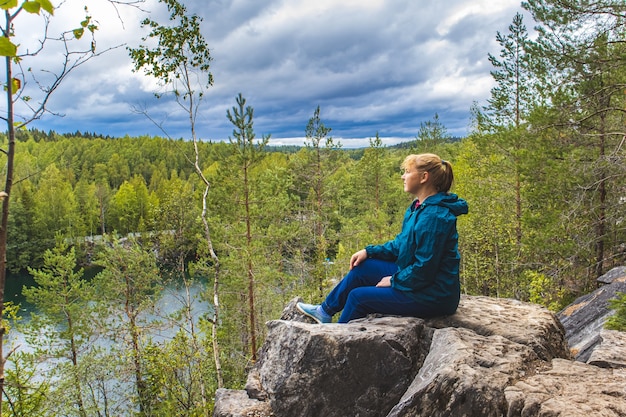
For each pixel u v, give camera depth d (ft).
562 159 39.09
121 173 297.94
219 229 46.29
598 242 42.45
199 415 41.88
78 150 330.95
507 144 49.62
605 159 35.12
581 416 6.45
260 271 49.96
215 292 32.68
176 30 28.37
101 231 215.72
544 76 40.06
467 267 72.13
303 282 63.31
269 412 11.60
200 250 49.90
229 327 52.49
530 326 10.83
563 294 47.01
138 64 28.60
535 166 39.63
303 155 77.46
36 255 174.60
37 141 358.64
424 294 11.07
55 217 190.90
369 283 12.86
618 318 20.89
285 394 10.74
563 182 38.04
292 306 15.33
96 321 62.69
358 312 12.02
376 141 116.98
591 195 38.50
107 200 219.00
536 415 6.86
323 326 11.14
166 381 45.29
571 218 38.73
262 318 56.44
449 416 7.48
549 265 44.14
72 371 53.16
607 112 37.88
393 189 120.16
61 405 50.93
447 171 11.30
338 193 85.20
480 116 60.44
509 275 64.28
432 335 10.90
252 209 48.21
